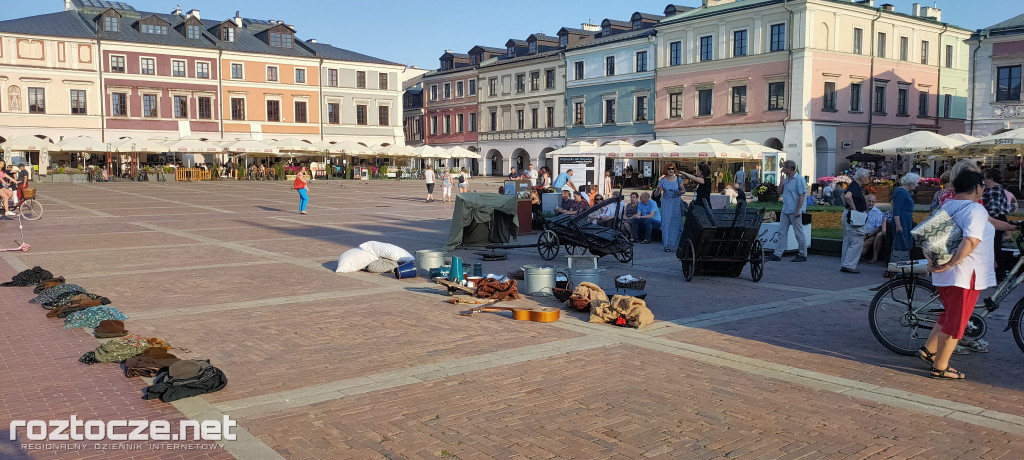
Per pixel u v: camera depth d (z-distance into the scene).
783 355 7.58
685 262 12.39
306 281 11.98
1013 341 8.22
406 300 10.44
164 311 9.62
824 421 5.67
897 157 48.22
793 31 46.62
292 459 4.91
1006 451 5.12
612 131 60.25
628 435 5.36
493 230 16.73
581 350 7.72
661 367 7.10
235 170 61.62
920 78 52.47
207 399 6.12
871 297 10.84
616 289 10.73
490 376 6.77
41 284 10.97
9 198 24.05
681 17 53.62
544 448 5.12
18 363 7.15
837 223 19.91
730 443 5.23
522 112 69.69
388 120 75.06
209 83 65.25
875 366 7.20
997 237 10.65
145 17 64.06
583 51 62.16
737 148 40.62
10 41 57.47
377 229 21.06
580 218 14.57
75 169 56.47
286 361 7.29
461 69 76.00
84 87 60.31
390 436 5.32
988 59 37.16
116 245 16.75
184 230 20.33
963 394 6.36
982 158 32.94
